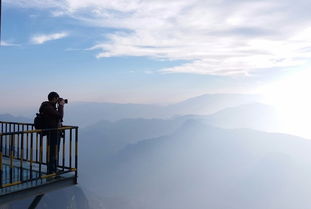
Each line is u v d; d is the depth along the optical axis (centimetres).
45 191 791
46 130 803
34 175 843
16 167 931
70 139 881
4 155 1073
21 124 1057
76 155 873
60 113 863
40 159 792
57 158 859
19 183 713
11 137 707
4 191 691
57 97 888
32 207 770
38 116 859
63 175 852
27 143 1016
